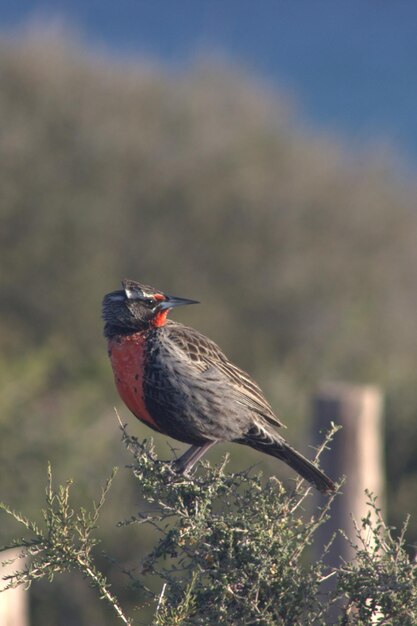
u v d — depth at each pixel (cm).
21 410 1096
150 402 571
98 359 1364
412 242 2319
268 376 1515
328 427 750
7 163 2033
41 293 1908
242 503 429
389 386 1122
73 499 979
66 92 2167
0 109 2117
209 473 446
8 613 629
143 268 2084
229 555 411
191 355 571
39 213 1991
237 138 2231
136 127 2170
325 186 2264
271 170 2261
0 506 410
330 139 2397
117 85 2216
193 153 2188
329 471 745
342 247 2214
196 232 2136
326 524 718
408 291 2220
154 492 440
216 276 2117
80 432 1080
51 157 2069
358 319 1994
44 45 2202
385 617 402
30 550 418
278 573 408
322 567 411
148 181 2123
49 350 1417
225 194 2166
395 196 2366
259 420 583
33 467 1031
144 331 572
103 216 2034
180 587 412
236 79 2362
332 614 441
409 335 2006
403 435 1073
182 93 2272
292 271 2102
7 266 1922
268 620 398
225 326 2034
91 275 1939
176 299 577
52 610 902
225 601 409
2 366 1197
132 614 883
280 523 421
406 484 1047
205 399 568
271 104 2356
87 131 2111
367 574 404
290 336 2034
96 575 409
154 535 924
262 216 2170
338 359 1858
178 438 582
